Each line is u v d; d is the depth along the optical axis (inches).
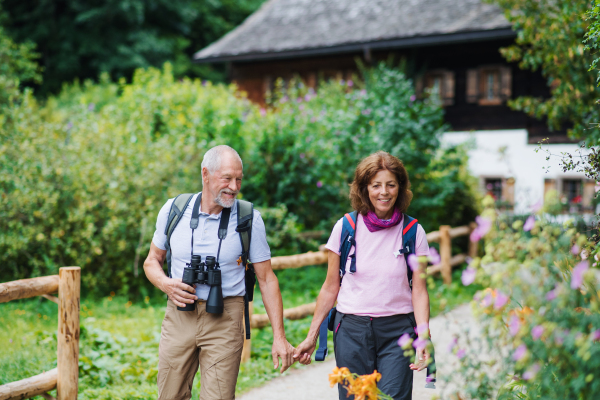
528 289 78.0
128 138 322.3
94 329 202.7
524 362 76.2
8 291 125.6
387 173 107.8
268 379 183.2
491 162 543.8
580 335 72.7
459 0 583.5
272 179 350.6
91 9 962.1
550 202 84.0
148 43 994.1
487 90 556.1
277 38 641.6
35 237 272.7
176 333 111.0
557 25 231.1
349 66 608.1
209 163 108.8
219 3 1210.6
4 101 353.7
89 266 291.4
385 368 106.5
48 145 293.9
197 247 110.4
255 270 115.8
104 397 159.2
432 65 579.8
